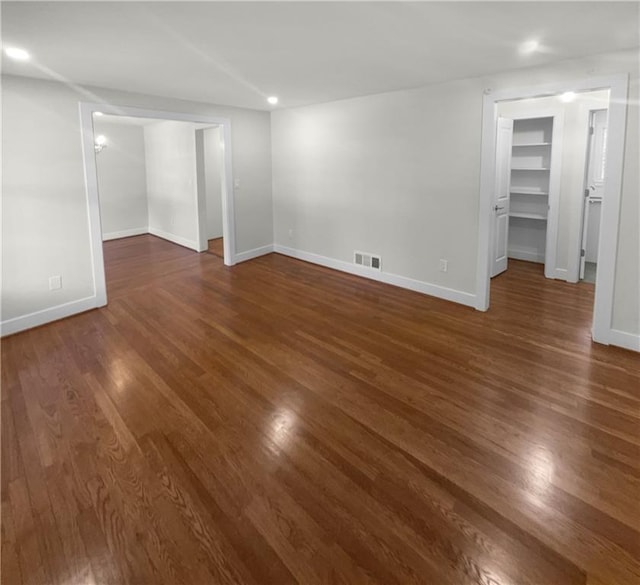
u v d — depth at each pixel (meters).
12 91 3.43
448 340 3.43
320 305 4.31
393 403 2.55
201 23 2.29
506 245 5.38
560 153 4.75
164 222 7.76
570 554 1.56
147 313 4.09
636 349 3.14
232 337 3.53
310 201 5.78
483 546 1.60
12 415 2.46
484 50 2.85
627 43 2.71
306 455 2.11
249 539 1.65
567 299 4.36
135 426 2.35
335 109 5.09
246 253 6.15
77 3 1.99
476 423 2.35
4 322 3.59
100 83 3.84
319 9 2.11
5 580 1.50
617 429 2.27
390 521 1.72
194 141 6.38
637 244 3.01
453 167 4.09
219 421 2.39
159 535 1.66
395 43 2.69
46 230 3.77
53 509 1.79
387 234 4.89
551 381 2.76
